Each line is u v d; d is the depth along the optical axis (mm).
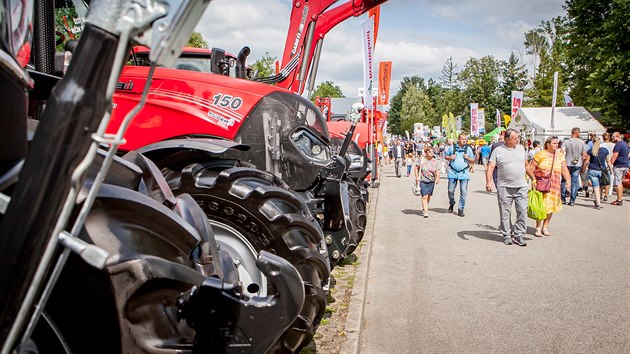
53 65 2365
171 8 998
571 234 9633
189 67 5891
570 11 28500
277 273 1921
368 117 13914
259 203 3270
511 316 5082
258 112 4254
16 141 1346
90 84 1040
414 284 6238
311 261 3262
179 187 3285
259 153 4250
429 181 11672
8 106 1291
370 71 13773
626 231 9953
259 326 1885
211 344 1846
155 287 1660
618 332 4648
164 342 1713
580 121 30109
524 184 8562
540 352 4219
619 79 25359
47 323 1573
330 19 7512
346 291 5438
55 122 1032
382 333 4656
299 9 7348
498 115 52062
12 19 1613
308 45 7348
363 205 6586
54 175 1039
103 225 1569
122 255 1555
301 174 4312
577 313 5168
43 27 2303
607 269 6938
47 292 1135
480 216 11898
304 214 3465
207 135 4188
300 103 4426
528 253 7941
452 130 44500
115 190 1640
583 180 16516
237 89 4305
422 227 10406
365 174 9352
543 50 56594
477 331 4688
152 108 4230
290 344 2846
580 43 28516
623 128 27328
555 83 28844
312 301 3150
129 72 4418
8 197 1216
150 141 4223
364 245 7805
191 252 1946
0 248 1048
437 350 4266
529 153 18641
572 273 6738
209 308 1839
